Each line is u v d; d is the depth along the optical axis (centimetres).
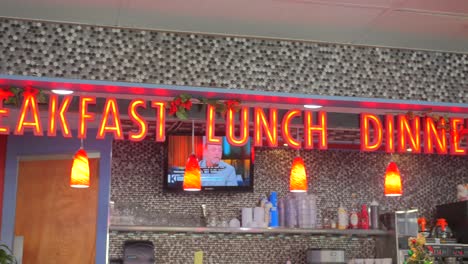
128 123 859
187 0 514
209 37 593
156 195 933
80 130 577
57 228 854
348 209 992
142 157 940
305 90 602
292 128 838
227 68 591
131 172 933
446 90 634
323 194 990
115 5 523
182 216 934
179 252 920
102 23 563
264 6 525
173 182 915
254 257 943
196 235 931
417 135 652
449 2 515
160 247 916
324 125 634
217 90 584
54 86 570
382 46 624
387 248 943
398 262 909
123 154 937
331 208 988
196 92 587
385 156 1026
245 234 947
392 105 630
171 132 920
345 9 531
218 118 647
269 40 604
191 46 588
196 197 944
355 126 725
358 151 1016
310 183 990
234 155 933
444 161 1050
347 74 614
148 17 549
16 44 553
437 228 973
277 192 970
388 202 1011
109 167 857
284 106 672
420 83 629
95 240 845
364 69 619
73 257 845
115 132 584
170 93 594
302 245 962
